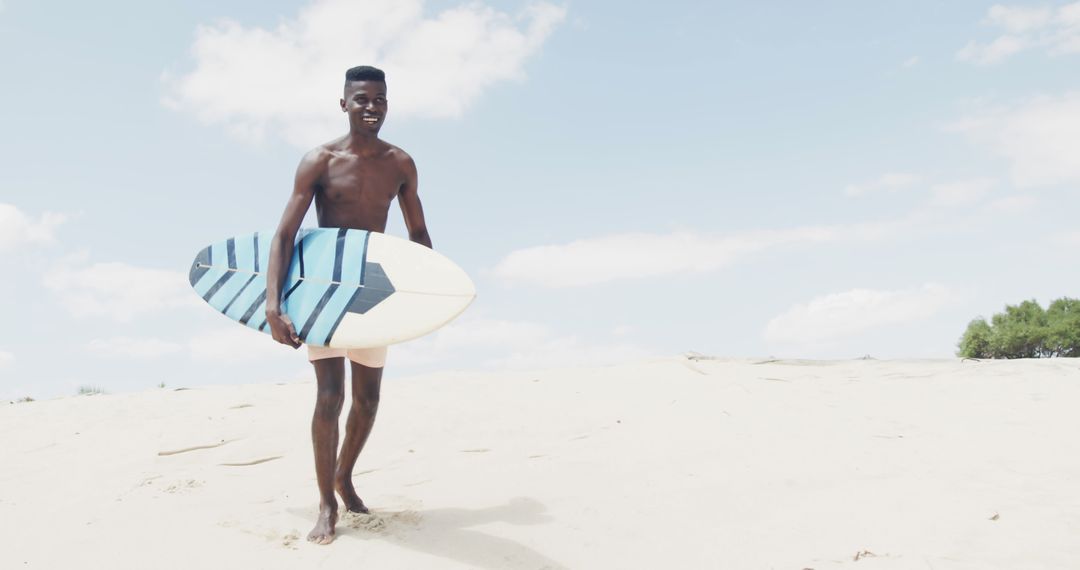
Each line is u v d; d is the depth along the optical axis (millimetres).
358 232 3717
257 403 7285
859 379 7941
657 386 7617
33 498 4504
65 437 6160
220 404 7270
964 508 3850
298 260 3678
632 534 3629
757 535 3580
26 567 3305
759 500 4082
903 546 3398
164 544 3504
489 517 3887
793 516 3828
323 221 3836
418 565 3240
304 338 3471
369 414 3865
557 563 3301
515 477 4664
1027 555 3258
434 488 4496
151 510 4078
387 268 3619
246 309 3680
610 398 7117
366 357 3787
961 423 5824
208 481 4758
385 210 3898
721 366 8859
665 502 4090
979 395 6926
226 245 3920
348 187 3748
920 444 5195
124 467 5160
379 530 3658
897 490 4180
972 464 4660
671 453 5090
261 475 4914
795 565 3225
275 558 3316
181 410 7051
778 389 7398
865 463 4730
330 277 3621
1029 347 25812
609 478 4570
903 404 6641
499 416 6492
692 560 3320
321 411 3574
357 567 3217
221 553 3377
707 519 3818
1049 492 4090
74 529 3797
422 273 3611
